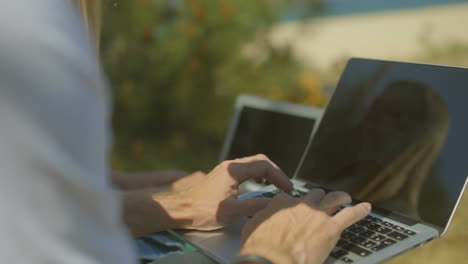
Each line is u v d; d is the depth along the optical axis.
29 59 0.37
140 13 3.30
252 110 1.59
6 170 0.37
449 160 1.02
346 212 0.88
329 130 1.27
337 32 5.20
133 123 3.47
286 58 3.43
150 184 1.37
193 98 3.39
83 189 0.40
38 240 0.39
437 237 0.97
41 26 0.38
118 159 3.44
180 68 3.34
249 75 3.32
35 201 0.38
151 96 3.42
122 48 3.34
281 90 3.27
